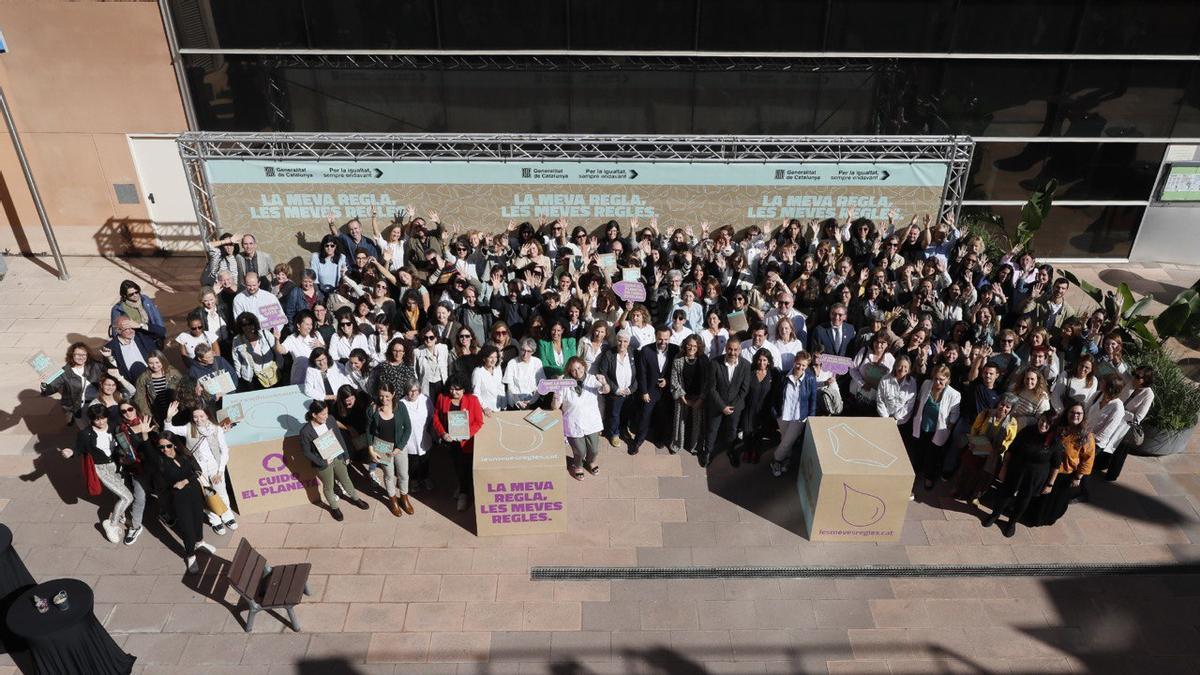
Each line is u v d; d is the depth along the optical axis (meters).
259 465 9.35
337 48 14.03
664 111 14.73
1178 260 16.23
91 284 14.79
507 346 10.23
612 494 10.02
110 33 13.70
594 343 9.97
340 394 9.30
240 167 12.17
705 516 9.71
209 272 11.85
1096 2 13.90
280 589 8.15
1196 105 14.80
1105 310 11.71
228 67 14.15
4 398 11.68
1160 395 10.72
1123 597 8.83
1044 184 15.58
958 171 13.35
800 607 8.61
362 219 12.70
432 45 14.06
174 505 8.45
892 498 9.00
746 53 14.16
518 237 12.78
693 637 8.27
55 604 7.26
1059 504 9.45
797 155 12.57
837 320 10.15
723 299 11.45
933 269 11.62
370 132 14.81
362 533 9.41
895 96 14.67
